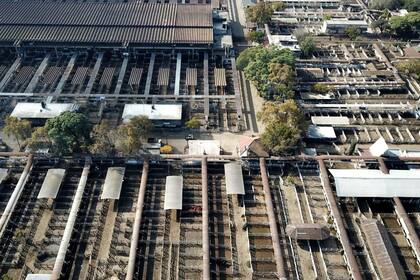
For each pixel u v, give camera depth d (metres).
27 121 89.94
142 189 79.44
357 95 109.25
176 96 104.31
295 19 141.88
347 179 81.69
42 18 125.00
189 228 75.88
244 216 77.88
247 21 138.62
